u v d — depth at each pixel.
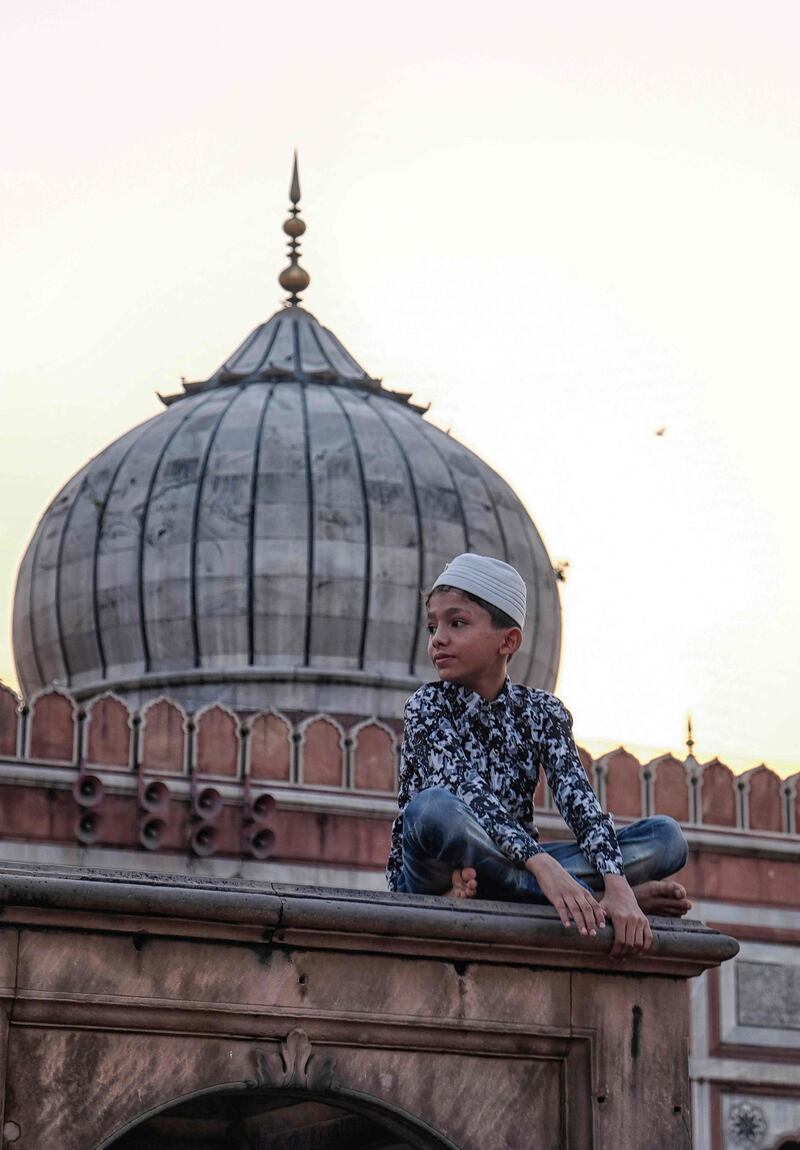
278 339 23.30
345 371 23.19
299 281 24.05
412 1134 3.66
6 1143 3.39
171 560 21.05
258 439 21.44
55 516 22.16
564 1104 3.73
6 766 15.03
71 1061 3.46
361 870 15.91
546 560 22.78
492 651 4.01
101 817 15.23
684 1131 3.78
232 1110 4.35
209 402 22.28
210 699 20.72
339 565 20.94
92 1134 3.44
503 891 3.80
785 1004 16.59
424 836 3.81
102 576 21.33
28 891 3.40
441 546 21.38
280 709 20.53
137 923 3.49
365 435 21.73
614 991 3.79
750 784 16.97
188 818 15.54
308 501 21.06
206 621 20.89
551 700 4.07
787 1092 16.41
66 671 21.75
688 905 3.96
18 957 3.43
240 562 20.91
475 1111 3.69
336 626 20.89
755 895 16.73
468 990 3.69
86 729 15.41
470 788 3.85
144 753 15.53
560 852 3.94
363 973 3.63
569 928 3.71
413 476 21.59
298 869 15.73
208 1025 3.52
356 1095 3.61
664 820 4.03
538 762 4.05
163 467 21.45
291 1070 3.56
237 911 3.51
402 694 20.81
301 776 15.98
